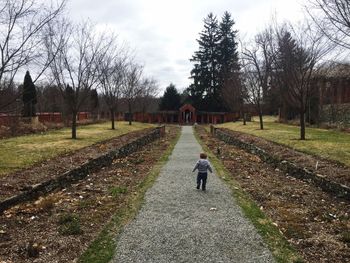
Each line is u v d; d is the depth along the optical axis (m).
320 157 15.90
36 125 31.02
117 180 13.99
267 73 36.44
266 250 7.08
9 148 18.59
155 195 11.51
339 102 35.31
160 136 39.12
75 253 6.93
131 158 20.48
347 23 11.45
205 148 26.30
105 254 6.86
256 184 13.30
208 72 76.19
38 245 7.15
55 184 11.75
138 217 9.16
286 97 29.61
